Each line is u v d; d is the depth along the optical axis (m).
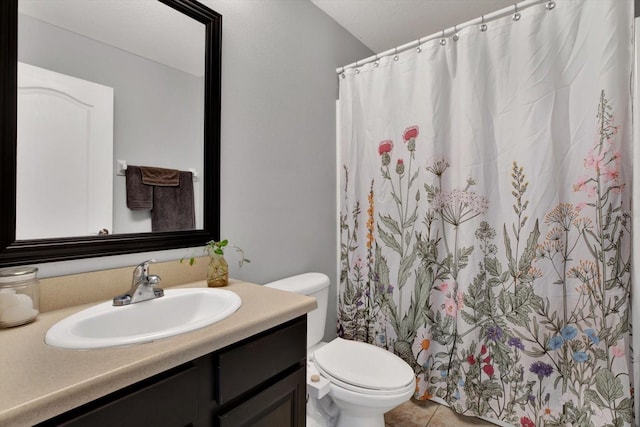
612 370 1.25
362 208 1.95
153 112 1.17
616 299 1.25
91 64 1.02
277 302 1.01
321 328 1.72
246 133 1.51
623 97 1.23
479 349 1.55
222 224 1.41
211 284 1.19
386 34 2.26
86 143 1.00
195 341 0.71
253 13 1.54
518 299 1.44
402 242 1.76
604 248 1.27
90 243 1.00
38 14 0.91
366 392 1.28
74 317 0.83
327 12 2.00
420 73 1.68
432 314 1.68
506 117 1.45
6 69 0.85
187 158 1.27
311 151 1.92
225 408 0.79
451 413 1.68
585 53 1.29
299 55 1.82
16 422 0.47
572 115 1.32
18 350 0.66
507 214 1.46
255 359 0.86
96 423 0.56
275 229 1.68
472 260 1.54
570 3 1.31
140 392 0.62
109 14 1.06
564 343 1.36
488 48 1.49
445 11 1.99
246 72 1.51
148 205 1.15
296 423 1.00
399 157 1.77
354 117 1.95
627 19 1.22
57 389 0.52
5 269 0.83
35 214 0.90
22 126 0.88
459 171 1.58
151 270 1.14
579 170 1.32
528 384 1.43
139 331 0.94
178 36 1.24
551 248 1.36
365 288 1.94
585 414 1.30
